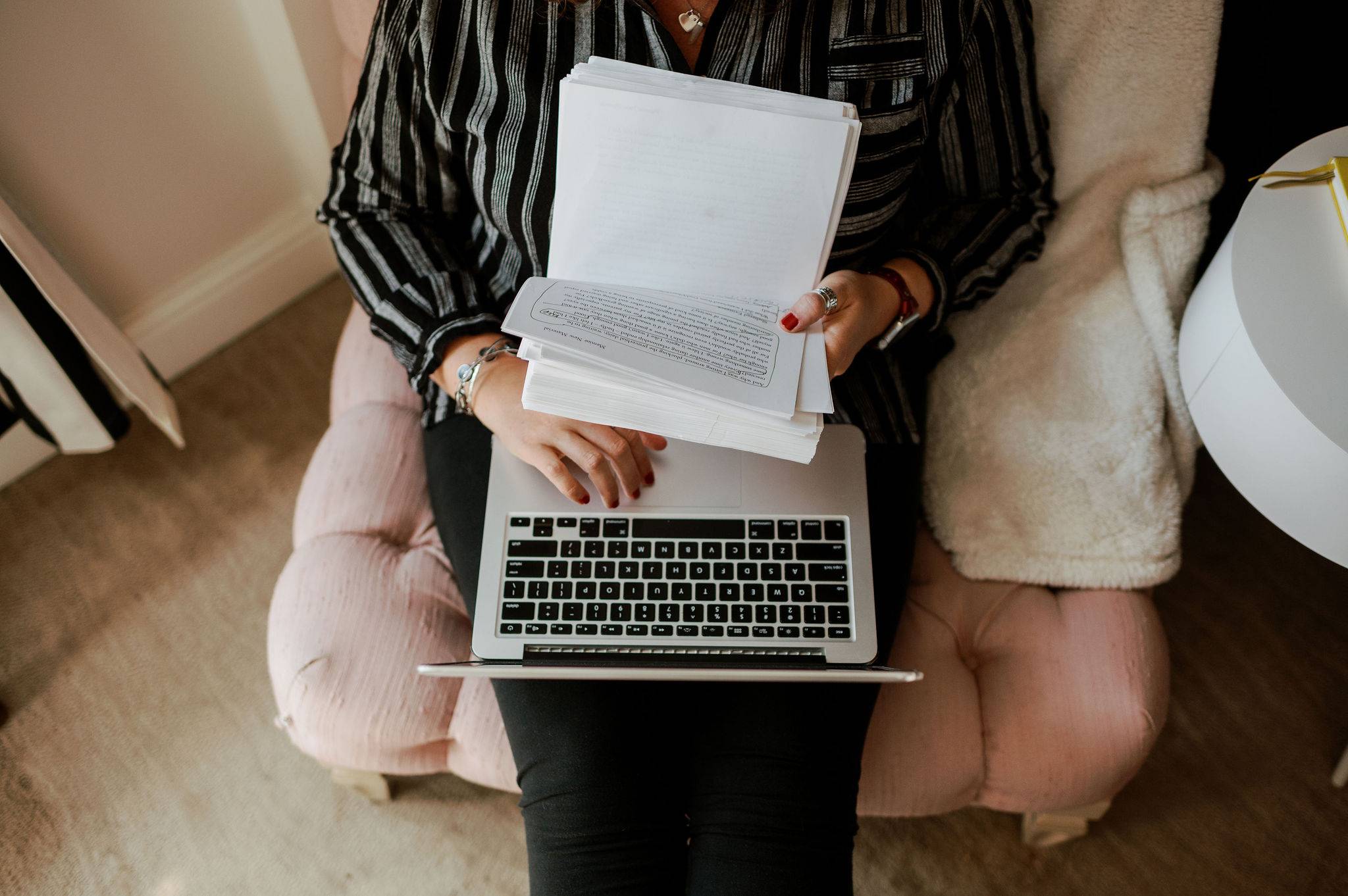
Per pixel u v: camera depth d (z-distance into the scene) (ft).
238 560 4.25
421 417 3.37
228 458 4.45
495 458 2.71
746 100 2.17
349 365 3.58
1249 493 2.70
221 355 4.68
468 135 2.66
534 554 2.58
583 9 2.38
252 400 4.59
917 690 2.92
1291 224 2.63
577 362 2.09
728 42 2.39
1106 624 2.95
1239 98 3.39
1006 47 2.64
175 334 4.42
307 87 3.86
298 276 4.74
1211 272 2.80
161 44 3.50
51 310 3.49
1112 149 3.17
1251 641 4.04
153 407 3.99
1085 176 3.23
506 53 2.44
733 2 2.33
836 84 2.45
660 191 2.23
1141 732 2.83
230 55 3.73
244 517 4.33
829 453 2.69
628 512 2.61
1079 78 3.08
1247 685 3.97
